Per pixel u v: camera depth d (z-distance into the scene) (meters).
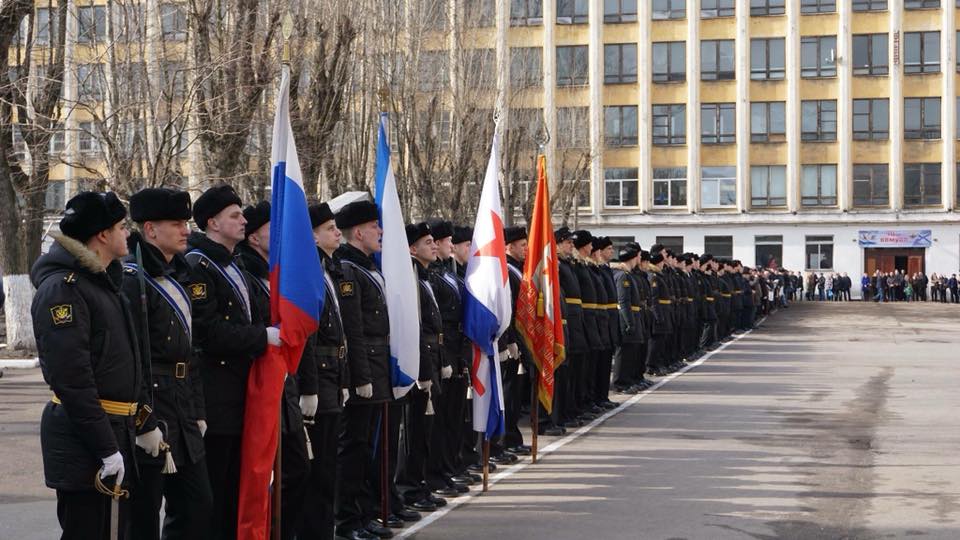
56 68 21.88
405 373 8.58
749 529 8.41
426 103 30.39
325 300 7.72
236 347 6.54
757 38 55.53
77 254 5.39
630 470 10.95
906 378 19.94
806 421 14.30
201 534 6.24
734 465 11.16
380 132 9.04
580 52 55.84
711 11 55.59
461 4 31.77
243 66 19.48
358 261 8.52
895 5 54.34
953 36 54.09
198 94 19.62
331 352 7.73
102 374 5.45
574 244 15.35
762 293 43.03
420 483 9.35
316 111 22.33
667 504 9.32
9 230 23.66
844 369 21.80
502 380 11.81
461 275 11.20
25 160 25.77
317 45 22.30
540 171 11.84
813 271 55.59
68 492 5.36
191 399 6.19
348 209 8.59
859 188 55.34
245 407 6.71
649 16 55.81
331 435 7.71
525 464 11.41
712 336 27.94
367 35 27.31
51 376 5.23
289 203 6.92
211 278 6.57
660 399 16.88
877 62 54.75
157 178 19.23
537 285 11.58
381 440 8.55
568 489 10.05
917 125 54.75
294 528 7.36
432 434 9.96
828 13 54.88
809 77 55.28
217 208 6.70
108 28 20.97
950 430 13.46
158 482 5.92
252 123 20.28
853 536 8.18
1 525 8.80
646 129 56.09
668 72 55.97
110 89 20.95
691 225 56.06
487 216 10.41
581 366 14.30
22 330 23.92
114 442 5.30
